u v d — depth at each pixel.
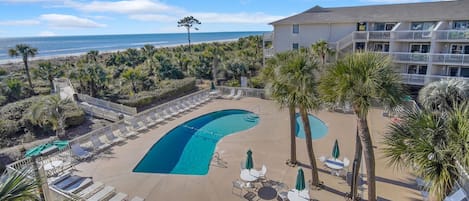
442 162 7.46
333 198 11.88
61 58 78.94
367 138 9.66
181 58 47.56
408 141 8.20
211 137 20.62
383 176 13.42
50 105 21.94
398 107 9.33
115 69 44.69
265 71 14.02
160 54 49.78
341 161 14.02
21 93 35.19
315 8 37.22
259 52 54.34
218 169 14.91
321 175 13.77
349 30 31.77
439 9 28.39
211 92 31.55
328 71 10.03
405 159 8.20
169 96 33.59
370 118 22.45
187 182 13.76
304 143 18.25
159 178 14.26
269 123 22.41
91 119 26.22
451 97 16.64
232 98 30.89
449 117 8.00
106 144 18.31
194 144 19.41
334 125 21.50
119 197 12.03
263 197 12.14
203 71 43.72
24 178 6.51
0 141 20.92
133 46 151.25
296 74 11.56
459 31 25.23
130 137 19.83
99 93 33.06
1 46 176.25
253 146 17.80
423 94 18.42
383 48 30.62
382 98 8.87
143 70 42.94
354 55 9.58
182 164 16.34
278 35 35.97
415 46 29.03
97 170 15.04
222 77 40.84
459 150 7.20
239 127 22.88
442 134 7.89
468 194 7.25
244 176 12.77
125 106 26.25
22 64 69.62
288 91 12.38
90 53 56.66
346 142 18.03
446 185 7.51
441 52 27.91
